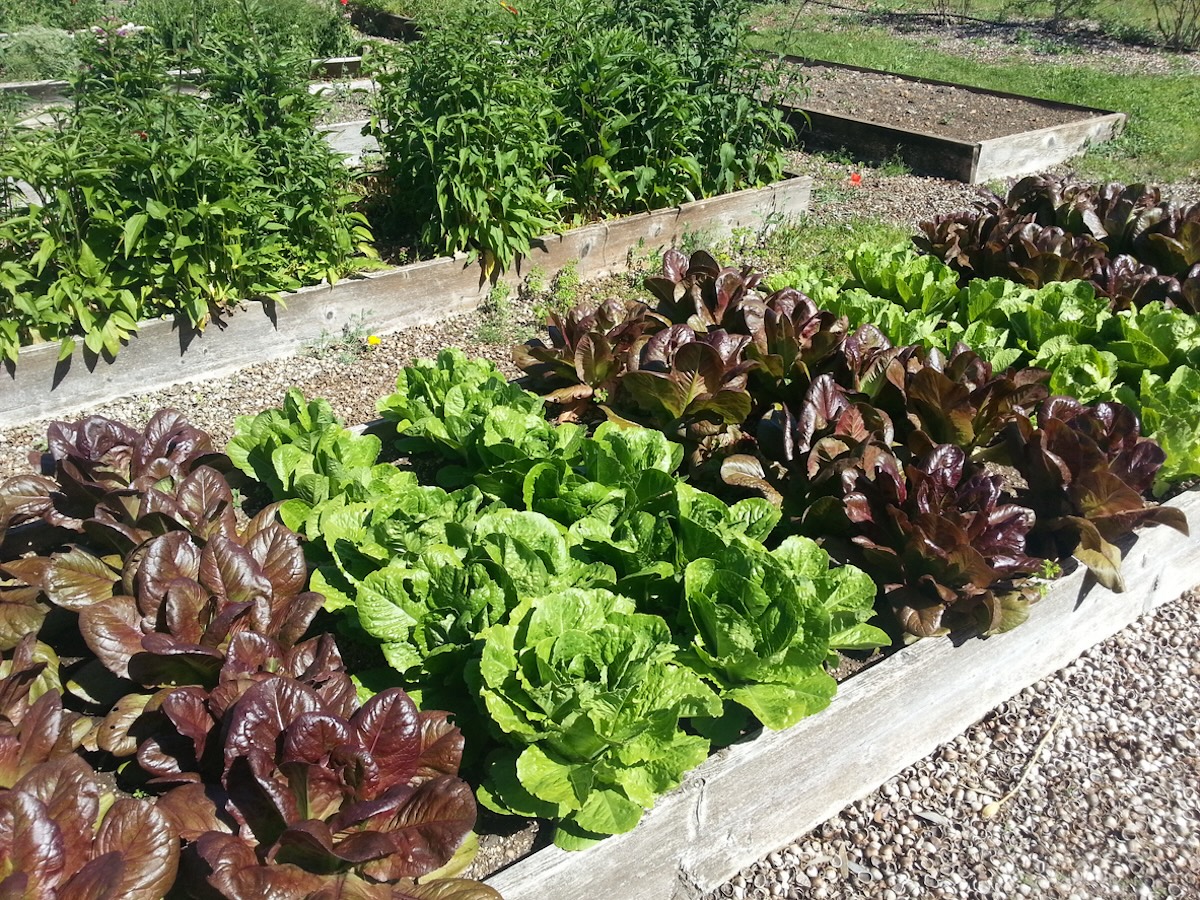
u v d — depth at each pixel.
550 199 6.92
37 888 2.01
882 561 3.55
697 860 2.96
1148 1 19.23
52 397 5.28
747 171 8.09
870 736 3.30
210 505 3.53
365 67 7.54
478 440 3.97
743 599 2.91
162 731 2.78
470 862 2.57
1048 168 9.95
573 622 2.83
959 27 18.34
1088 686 3.94
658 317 4.75
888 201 8.86
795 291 4.89
